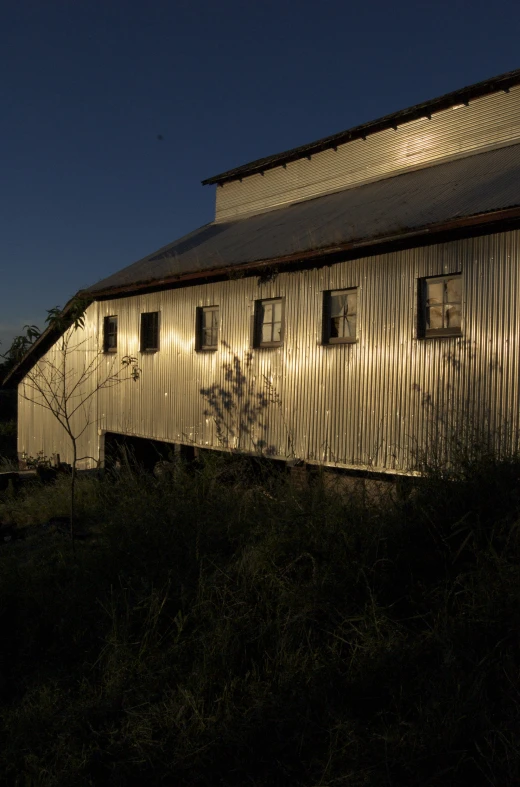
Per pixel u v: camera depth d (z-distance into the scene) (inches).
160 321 542.3
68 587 255.3
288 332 428.8
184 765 165.2
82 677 206.2
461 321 332.5
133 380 569.3
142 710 185.8
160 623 221.0
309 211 553.0
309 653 187.6
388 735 155.4
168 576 238.4
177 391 520.1
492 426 314.5
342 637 190.9
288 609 206.1
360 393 380.5
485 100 494.9
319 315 408.5
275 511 259.9
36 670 215.8
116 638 211.8
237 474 364.2
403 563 212.8
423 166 530.6
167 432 528.4
